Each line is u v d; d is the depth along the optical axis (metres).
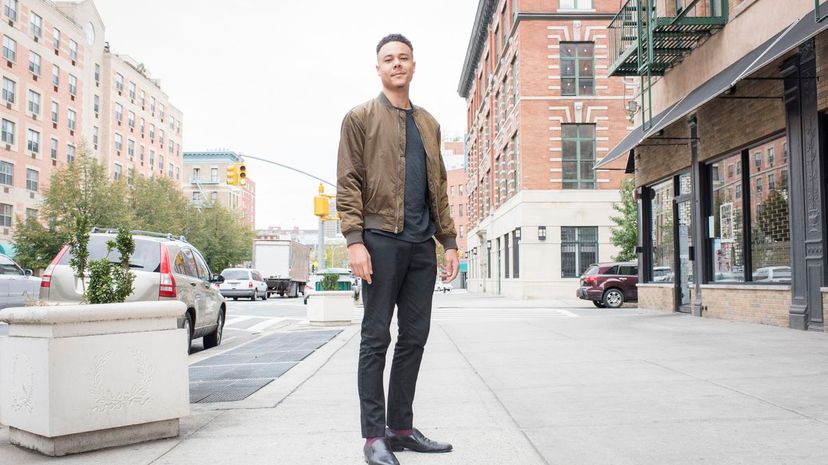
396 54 3.36
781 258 10.88
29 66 46.59
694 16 13.16
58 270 8.30
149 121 70.69
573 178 29.03
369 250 3.33
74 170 40.22
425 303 3.47
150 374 3.88
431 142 3.51
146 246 8.71
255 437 3.92
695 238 13.89
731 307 12.37
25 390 3.69
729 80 10.08
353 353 8.53
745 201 11.99
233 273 33.47
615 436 3.77
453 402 4.91
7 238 43.91
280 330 13.43
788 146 10.27
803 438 3.61
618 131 28.89
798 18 9.96
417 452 3.51
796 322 10.06
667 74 15.54
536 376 6.08
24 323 3.77
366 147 3.34
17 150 45.09
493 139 39.62
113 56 61.00
